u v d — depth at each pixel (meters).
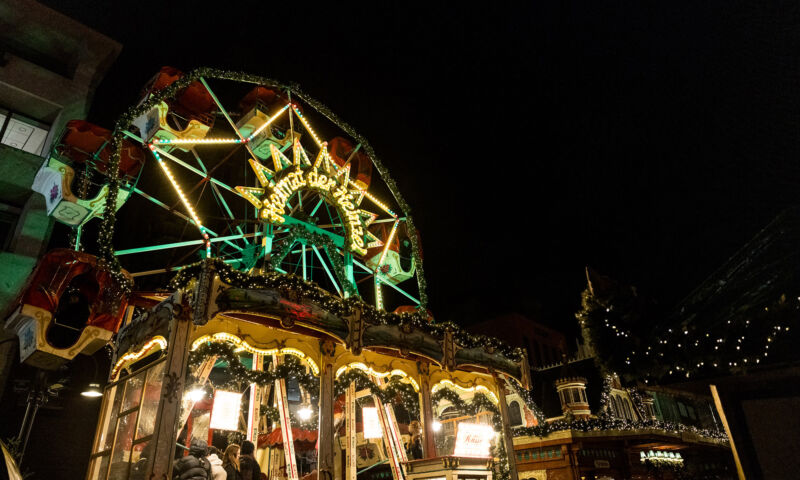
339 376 10.29
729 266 5.04
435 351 10.66
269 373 9.05
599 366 6.38
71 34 15.48
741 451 4.75
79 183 10.49
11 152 13.52
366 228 13.84
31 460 11.31
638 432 22.62
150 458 6.13
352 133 14.33
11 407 11.41
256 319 8.27
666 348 5.47
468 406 12.78
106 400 8.36
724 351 4.90
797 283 4.49
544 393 27.94
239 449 9.12
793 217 4.58
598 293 6.46
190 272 7.57
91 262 7.79
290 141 13.70
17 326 7.69
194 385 10.06
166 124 10.63
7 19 14.66
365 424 13.61
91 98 15.62
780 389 4.73
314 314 8.54
